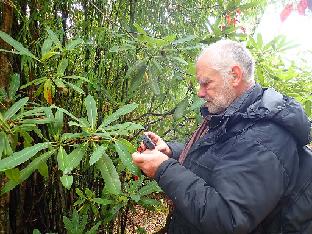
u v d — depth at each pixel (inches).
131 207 70.3
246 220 39.2
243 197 39.4
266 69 68.6
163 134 75.1
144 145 46.5
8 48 53.9
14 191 64.4
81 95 66.9
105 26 68.2
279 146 41.5
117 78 71.2
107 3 68.8
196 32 79.4
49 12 62.4
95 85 62.1
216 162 44.0
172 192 42.6
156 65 57.5
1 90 50.1
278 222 43.2
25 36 59.7
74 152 41.6
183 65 68.6
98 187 75.0
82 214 68.3
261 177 40.1
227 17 74.7
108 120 44.9
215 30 67.0
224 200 39.8
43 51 49.7
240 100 45.4
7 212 56.6
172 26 75.2
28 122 42.4
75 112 67.1
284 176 41.3
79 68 67.1
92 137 43.0
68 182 39.3
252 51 69.9
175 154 59.2
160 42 57.3
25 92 57.7
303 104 69.4
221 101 47.1
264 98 44.8
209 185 43.9
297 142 44.1
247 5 73.3
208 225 40.2
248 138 42.0
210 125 48.2
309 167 43.9
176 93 77.9
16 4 57.1
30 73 59.3
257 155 40.7
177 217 49.6
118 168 59.4
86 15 66.1
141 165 44.0
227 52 46.3
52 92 51.2
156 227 100.3
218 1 74.0
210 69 46.5
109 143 43.7
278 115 42.4
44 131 61.5
